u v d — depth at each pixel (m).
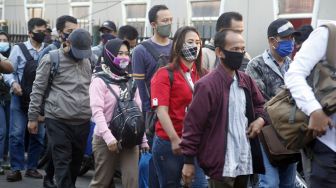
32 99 6.82
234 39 4.53
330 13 9.64
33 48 8.56
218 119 4.57
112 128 5.80
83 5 14.77
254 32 10.71
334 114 4.14
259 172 4.77
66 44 6.80
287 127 4.32
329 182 4.20
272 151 5.34
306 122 4.22
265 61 5.93
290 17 10.32
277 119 4.38
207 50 6.65
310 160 4.33
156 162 5.45
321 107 4.04
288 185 5.71
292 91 4.16
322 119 4.02
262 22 10.60
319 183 4.24
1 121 8.81
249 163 4.66
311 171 4.31
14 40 14.06
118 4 13.72
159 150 5.38
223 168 4.54
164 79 5.27
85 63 6.86
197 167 5.34
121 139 5.75
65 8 15.32
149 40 6.61
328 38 4.11
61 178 6.66
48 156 7.72
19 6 16.75
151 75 6.45
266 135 5.37
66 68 6.75
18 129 8.55
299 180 6.27
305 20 10.10
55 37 9.34
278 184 5.51
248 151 4.65
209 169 4.59
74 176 6.93
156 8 6.53
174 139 5.13
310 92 4.08
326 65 4.13
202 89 4.54
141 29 13.01
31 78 8.45
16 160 8.59
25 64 8.45
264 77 5.91
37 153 8.72
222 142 4.54
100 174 5.97
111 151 5.74
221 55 4.59
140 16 13.10
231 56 4.54
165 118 5.19
